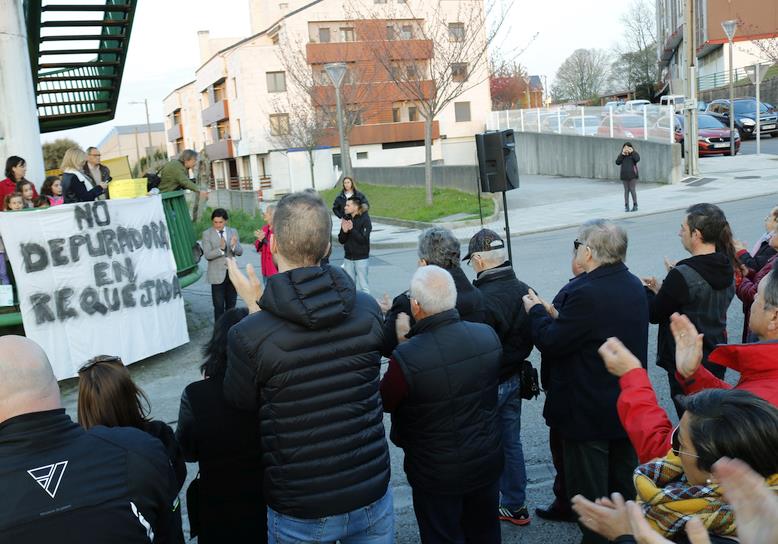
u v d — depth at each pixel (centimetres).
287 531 269
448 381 309
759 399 173
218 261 898
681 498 182
